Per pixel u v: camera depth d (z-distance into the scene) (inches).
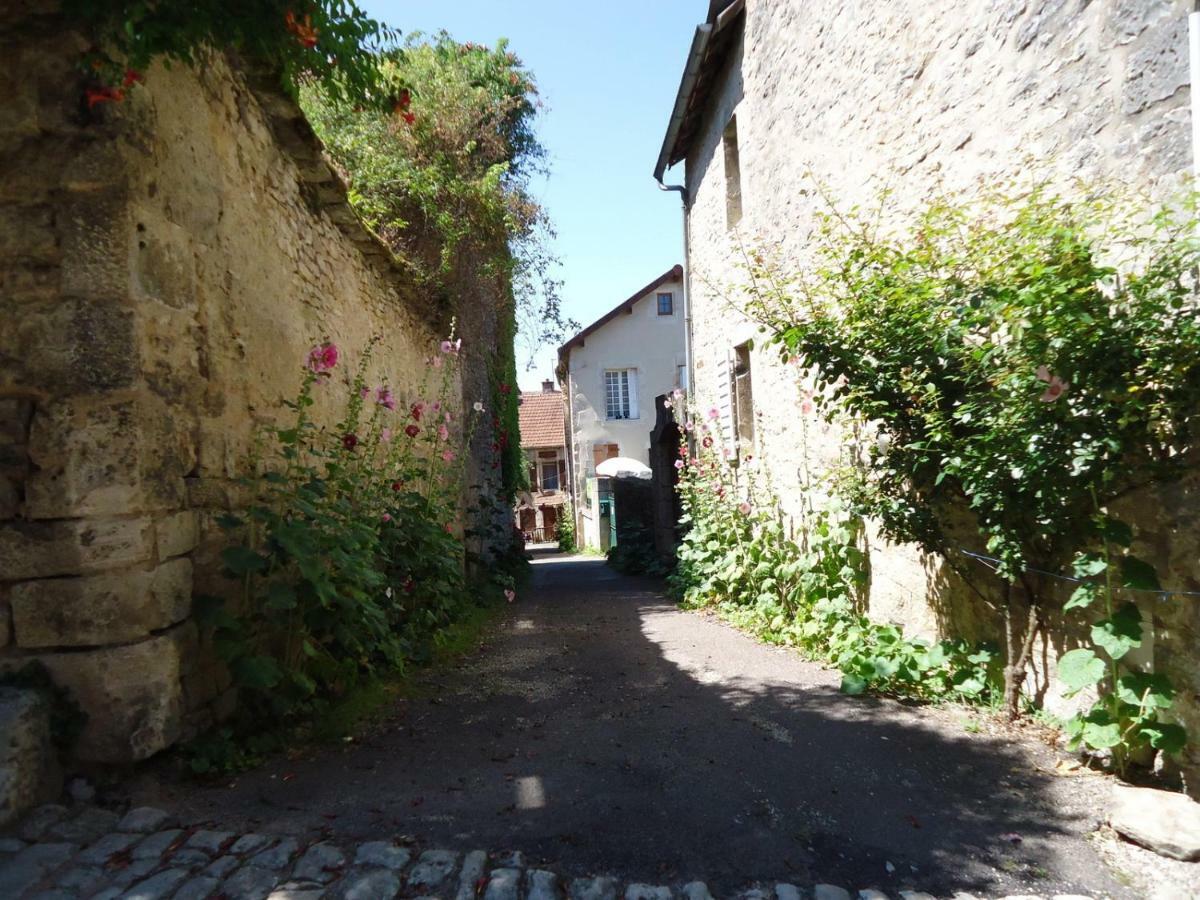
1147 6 127.1
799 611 253.9
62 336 116.9
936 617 199.3
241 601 147.3
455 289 365.1
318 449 199.8
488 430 505.7
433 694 190.9
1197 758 122.6
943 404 157.8
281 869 102.3
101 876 98.4
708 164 412.2
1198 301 119.5
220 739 133.7
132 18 111.8
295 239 194.9
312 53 137.7
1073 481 132.3
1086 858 111.9
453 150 369.7
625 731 163.0
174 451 129.8
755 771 141.1
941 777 138.5
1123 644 125.9
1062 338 125.1
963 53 177.0
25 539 116.6
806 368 179.6
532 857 109.0
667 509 494.3
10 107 118.0
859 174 228.8
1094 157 138.9
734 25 347.3
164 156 131.4
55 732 114.8
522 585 472.7
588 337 986.7
